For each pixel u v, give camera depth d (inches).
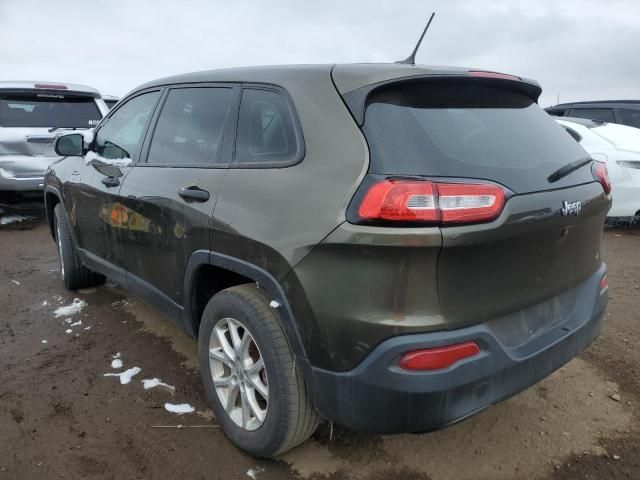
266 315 89.8
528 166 87.2
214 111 111.7
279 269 84.7
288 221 84.3
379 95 84.4
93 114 312.2
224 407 103.0
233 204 95.5
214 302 100.8
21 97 292.5
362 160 79.0
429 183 73.7
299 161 88.0
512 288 83.4
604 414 113.5
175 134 121.9
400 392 74.6
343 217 77.0
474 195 74.7
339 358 79.0
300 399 88.1
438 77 88.0
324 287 79.0
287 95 94.6
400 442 104.3
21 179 284.7
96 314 167.0
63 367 133.3
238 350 97.2
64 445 103.0
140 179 125.7
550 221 84.7
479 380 77.9
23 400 118.0
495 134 89.7
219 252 98.5
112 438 105.3
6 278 204.5
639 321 160.1
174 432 107.3
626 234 277.4
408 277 73.7
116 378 127.9
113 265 146.4
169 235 114.3
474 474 96.3
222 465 97.9
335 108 86.0
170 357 138.4
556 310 94.3
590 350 141.6
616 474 96.3
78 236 167.5
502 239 77.9
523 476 95.8
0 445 102.7
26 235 281.4
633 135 281.9
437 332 74.9
